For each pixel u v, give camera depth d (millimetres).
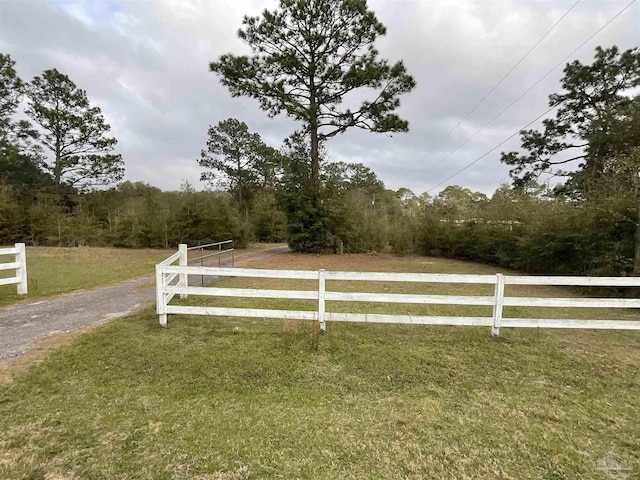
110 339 4887
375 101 17844
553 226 11398
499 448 2732
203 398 3428
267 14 17000
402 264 16094
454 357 4504
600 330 5770
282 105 17531
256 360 4297
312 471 2441
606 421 3133
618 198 8758
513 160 21016
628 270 8422
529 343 5031
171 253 18734
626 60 16344
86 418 3041
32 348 4551
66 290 8492
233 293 5340
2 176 25250
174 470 2420
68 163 26922
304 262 15758
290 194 19531
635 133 13422
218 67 16875
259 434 2859
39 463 2465
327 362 4309
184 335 5125
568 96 18391
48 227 22469
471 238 17891
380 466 2504
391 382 3840
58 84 25625
